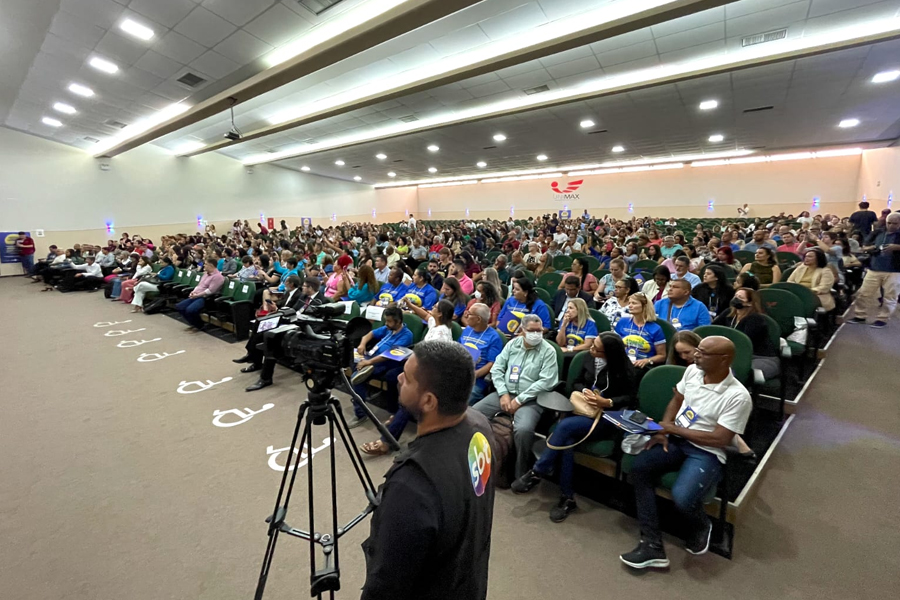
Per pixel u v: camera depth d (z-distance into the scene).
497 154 14.92
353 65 6.99
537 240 10.19
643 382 2.40
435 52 6.53
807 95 7.91
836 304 4.89
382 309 3.90
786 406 3.22
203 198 16.56
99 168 13.81
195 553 2.00
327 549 1.37
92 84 7.95
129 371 4.48
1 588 1.79
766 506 2.24
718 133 11.25
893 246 5.11
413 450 0.86
